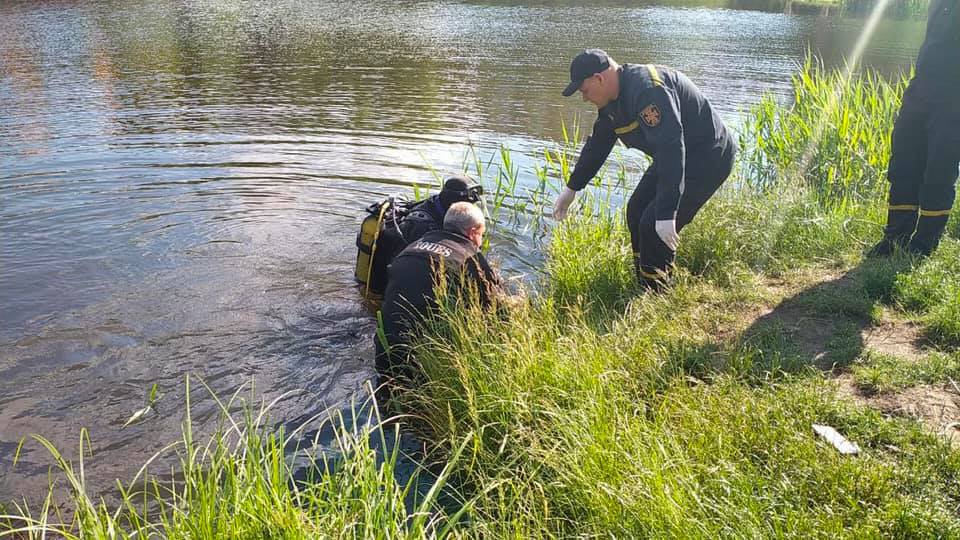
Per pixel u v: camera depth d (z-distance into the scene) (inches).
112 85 500.4
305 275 216.2
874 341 156.9
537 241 247.1
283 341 180.5
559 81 534.9
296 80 527.5
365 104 448.5
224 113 416.8
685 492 106.3
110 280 207.9
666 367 146.3
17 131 370.0
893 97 302.4
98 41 726.5
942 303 163.6
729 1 1331.2
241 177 300.8
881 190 260.1
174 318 188.4
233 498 101.4
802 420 126.0
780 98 463.2
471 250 170.2
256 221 255.0
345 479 109.7
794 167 283.1
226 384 161.9
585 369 138.4
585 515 110.0
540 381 138.1
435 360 151.8
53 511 122.0
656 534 99.3
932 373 139.6
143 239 236.7
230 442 141.9
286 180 298.5
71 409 150.3
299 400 157.3
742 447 118.8
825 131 288.8
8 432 142.0
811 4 1266.0
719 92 486.6
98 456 136.4
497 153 344.5
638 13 1098.1
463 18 988.6
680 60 635.5
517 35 813.2
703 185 189.0
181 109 426.3
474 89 500.7
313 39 764.6
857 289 179.3
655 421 126.5
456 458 114.4
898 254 193.5
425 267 165.8
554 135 380.8
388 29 858.8
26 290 199.3
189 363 169.0
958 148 185.2
